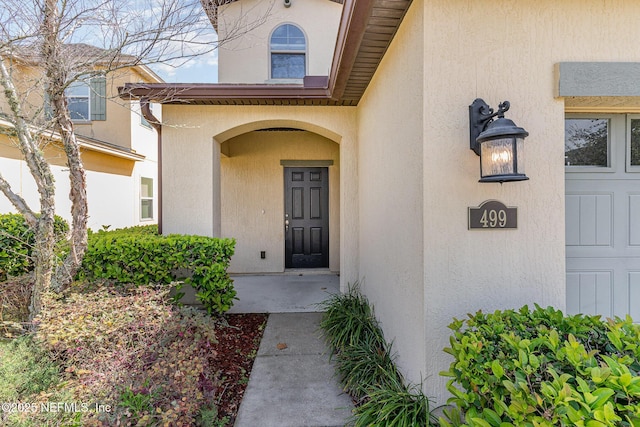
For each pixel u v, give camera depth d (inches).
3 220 171.3
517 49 85.4
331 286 229.0
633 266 99.6
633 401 45.8
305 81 171.2
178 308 112.7
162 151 183.9
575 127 101.7
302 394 104.7
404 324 100.7
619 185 100.8
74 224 117.6
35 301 110.6
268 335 149.6
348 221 190.5
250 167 264.8
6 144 191.2
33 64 112.3
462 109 84.4
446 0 83.8
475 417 54.3
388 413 78.4
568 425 43.0
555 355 55.7
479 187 84.8
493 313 82.5
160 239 160.1
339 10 256.7
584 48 85.9
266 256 265.6
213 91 168.9
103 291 117.3
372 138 146.9
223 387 108.3
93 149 263.6
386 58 120.1
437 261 84.1
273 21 254.1
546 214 86.0
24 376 77.1
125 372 75.5
